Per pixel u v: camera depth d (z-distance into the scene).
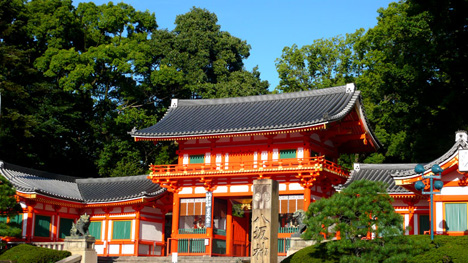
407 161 63.06
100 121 74.31
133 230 52.69
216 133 49.34
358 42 67.38
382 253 30.00
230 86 77.12
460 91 48.47
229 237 51.38
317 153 50.72
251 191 49.50
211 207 50.25
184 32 82.44
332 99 52.12
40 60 69.06
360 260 29.84
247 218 54.25
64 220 53.06
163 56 81.69
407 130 59.34
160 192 52.62
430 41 53.84
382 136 61.00
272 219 31.56
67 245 43.28
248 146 50.84
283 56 74.75
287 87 74.06
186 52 80.94
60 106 67.38
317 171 46.41
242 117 52.56
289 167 47.31
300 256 33.31
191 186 51.78
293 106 52.94
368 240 30.83
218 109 56.47
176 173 51.12
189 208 51.53
